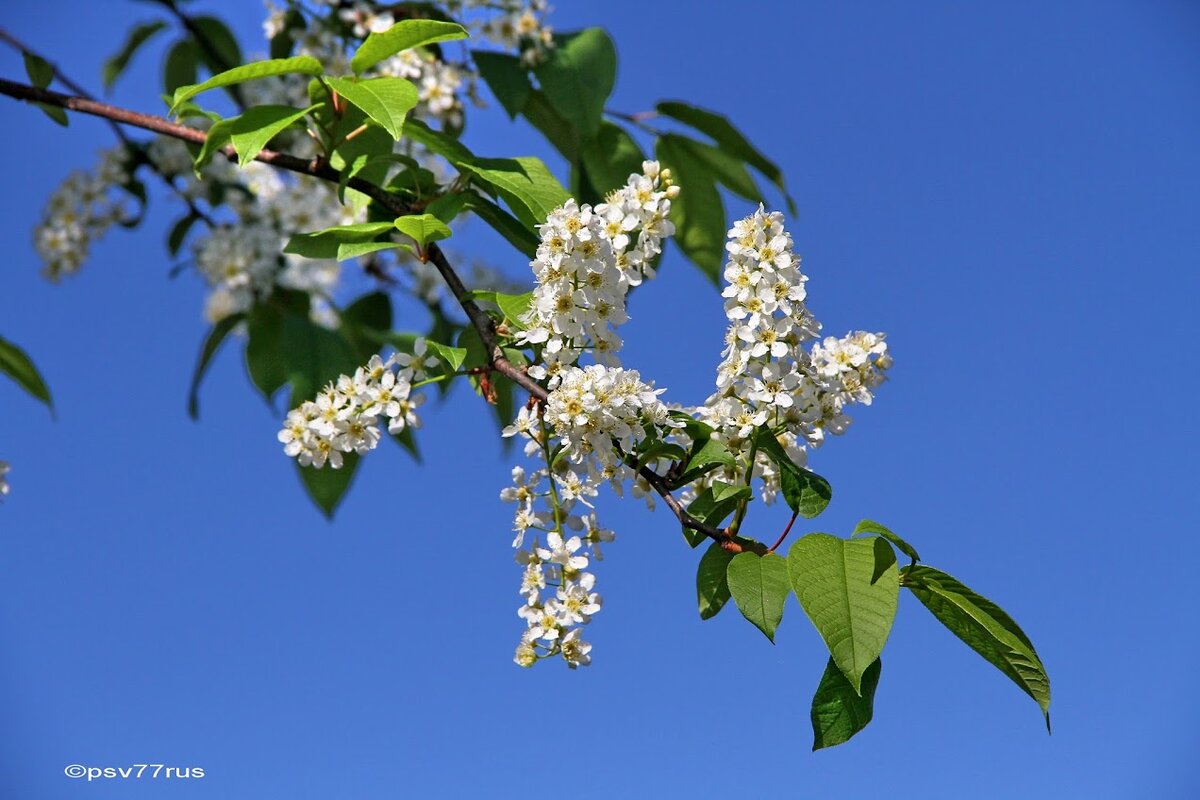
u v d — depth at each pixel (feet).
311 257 2.75
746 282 2.51
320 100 2.85
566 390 2.45
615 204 2.64
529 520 2.54
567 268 2.50
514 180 2.76
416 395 2.62
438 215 2.76
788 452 2.60
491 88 3.30
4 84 2.95
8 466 2.95
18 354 3.03
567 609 2.48
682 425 2.54
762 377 2.52
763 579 2.34
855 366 2.58
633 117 3.46
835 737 2.35
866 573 2.30
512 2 3.34
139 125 2.97
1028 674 2.37
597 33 3.37
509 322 2.66
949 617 2.39
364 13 3.50
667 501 2.50
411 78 3.43
